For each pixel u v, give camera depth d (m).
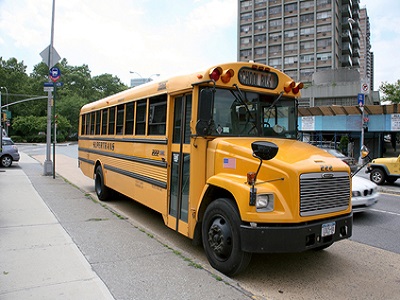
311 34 74.06
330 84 36.22
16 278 3.88
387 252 5.55
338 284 4.25
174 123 5.50
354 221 7.74
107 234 5.68
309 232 3.95
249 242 3.89
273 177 3.99
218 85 4.74
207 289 3.71
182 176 5.18
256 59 80.69
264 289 4.05
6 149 17.80
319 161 4.28
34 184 11.26
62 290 3.61
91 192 10.36
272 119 5.33
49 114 14.30
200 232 4.93
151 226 6.80
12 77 77.00
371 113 26.22
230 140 4.64
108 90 102.25
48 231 5.77
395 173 13.27
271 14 78.81
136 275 4.04
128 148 7.27
